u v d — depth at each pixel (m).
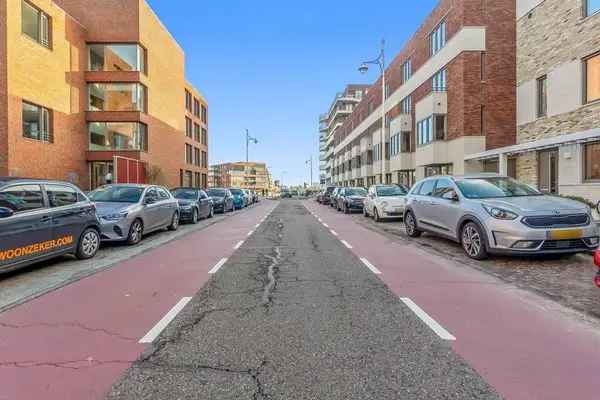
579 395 3.15
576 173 14.56
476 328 4.57
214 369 3.60
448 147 25.42
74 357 3.87
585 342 4.17
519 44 18.89
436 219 10.38
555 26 16.22
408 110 34.53
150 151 31.91
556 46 16.16
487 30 23.59
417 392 3.20
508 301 5.60
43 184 7.94
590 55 14.37
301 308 5.31
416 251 9.87
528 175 17.89
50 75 24.23
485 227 8.06
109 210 10.80
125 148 29.72
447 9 25.69
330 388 3.27
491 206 8.17
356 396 3.15
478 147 23.45
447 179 10.34
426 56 29.62
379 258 8.92
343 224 17.30
